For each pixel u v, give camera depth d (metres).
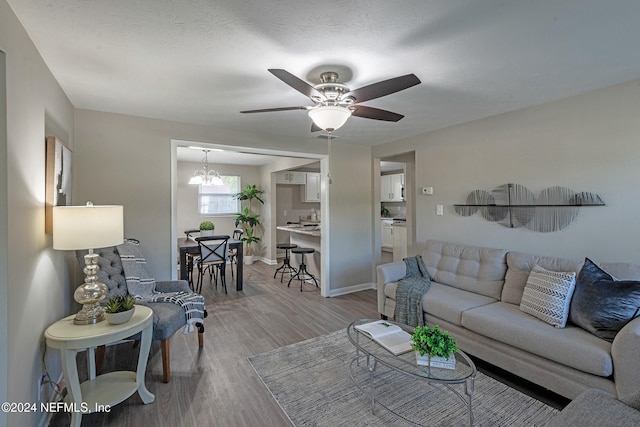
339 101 2.08
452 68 2.15
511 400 2.09
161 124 3.38
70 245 1.89
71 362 1.75
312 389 2.25
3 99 1.40
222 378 2.39
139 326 1.98
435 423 1.89
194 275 5.89
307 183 7.86
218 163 7.20
